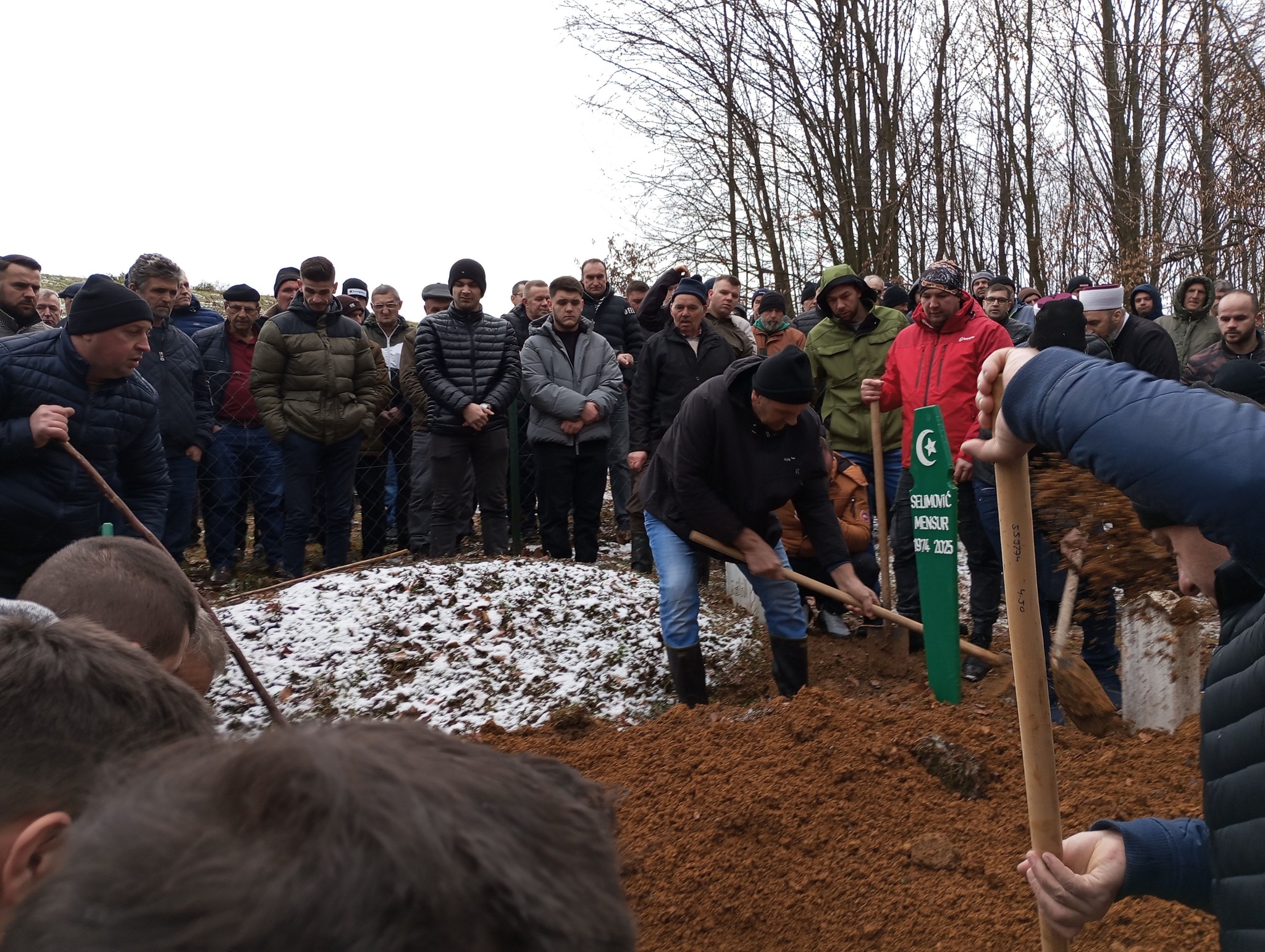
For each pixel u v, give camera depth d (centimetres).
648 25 1603
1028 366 140
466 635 530
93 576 178
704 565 680
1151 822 164
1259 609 129
